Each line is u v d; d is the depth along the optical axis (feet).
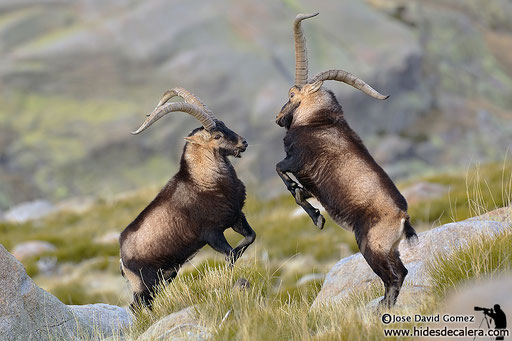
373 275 88.12
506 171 185.57
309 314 71.92
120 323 88.33
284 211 202.59
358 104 475.31
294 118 80.64
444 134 502.38
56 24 462.19
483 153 496.64
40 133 409.69
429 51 603.67
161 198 88.07
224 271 89.04
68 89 432.25
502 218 90.84
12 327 72.43
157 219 87.20
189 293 83.82
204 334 68.28
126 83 435.53
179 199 86.74
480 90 588.09
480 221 86.94
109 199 270.87
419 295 74.84
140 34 451.12
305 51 82.02
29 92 427.74
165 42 446.19
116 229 218.18
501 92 602.44
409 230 70.18
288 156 79.10
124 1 478.59
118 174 404.98
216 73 435.12
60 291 151.94
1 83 426.10
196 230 86.69
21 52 437.17
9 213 288.51
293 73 457.68
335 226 175.22
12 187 386.73
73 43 440.45
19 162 398.21
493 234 78.02
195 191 86.12
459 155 484.33
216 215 86.12
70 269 177.88
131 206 254.27
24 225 239.71
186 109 83.61
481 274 67.36
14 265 75.41
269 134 421.59
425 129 508.53
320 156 75.82
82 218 242.78
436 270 74.49
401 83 511.81
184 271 131.64
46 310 77.82
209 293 79.82
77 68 436.76
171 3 469.16
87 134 411.54
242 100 429.79
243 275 90.07
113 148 409.28
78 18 469.98
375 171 72.43
